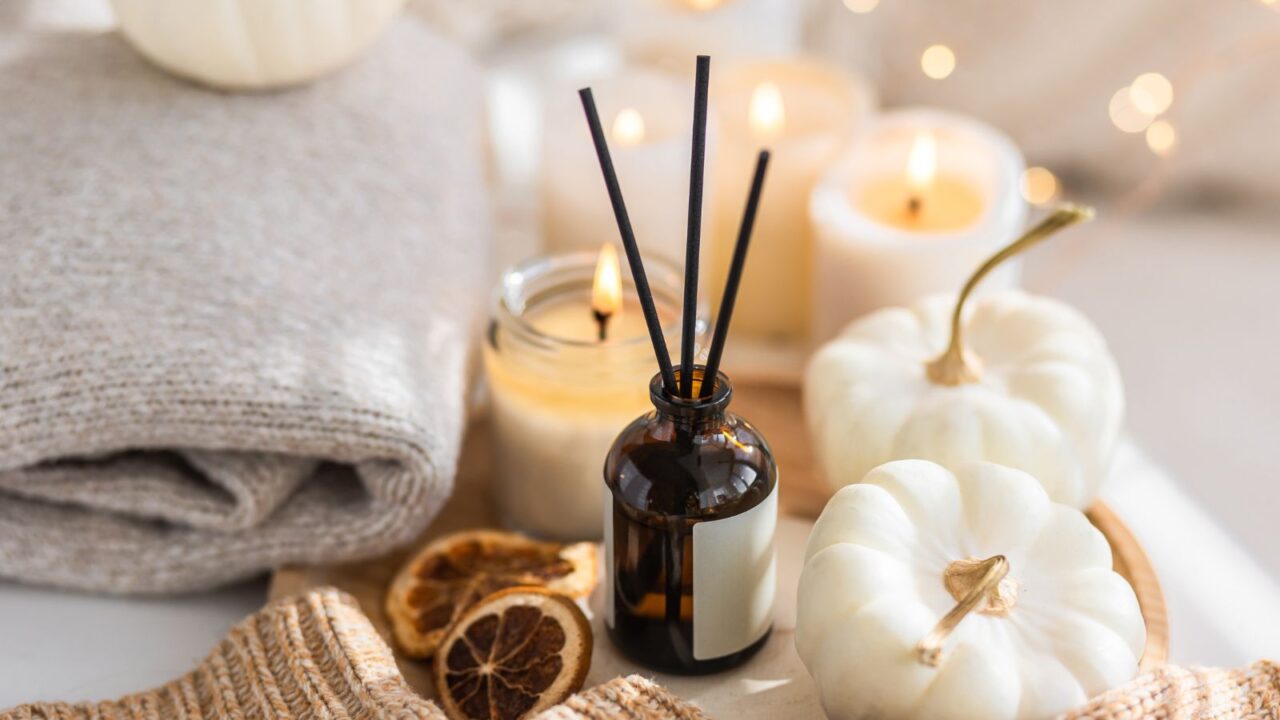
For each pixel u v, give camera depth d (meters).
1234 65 0.97
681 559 0.49
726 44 0.79
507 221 0.88
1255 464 0.80
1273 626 0.61
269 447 0.53
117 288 0.54
